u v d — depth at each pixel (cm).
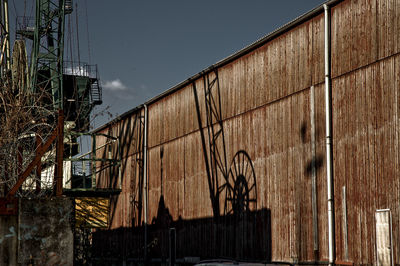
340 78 1595
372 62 1484
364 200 1466
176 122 2600
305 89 1734
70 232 922
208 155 2288
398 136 1379
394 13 1428
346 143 1549
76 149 3041
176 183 2552
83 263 2305
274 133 1867
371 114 1472
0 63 1950
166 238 2600
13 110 1354
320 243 1602
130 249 3034
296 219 1714
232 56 2136
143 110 2998
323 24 1678
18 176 1157
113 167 3384
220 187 2175
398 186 1364
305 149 1706
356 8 1555
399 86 1391
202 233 2275
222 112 2208
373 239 1420
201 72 2364
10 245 884
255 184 1944
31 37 3306
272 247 1814
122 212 3209
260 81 1972
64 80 3447
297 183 1727
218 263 973
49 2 3291
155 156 2805
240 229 2009
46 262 898
